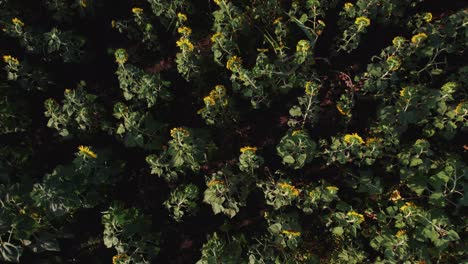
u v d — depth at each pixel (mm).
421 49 5742
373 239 4902
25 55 6484
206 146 5555
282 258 4992
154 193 5777
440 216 4715
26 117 5918
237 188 5391
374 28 6469
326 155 5617
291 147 4961
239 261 4848
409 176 5105
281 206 5184
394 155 5418
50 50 5820
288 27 6426
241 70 5215
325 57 6352
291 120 5602
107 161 5699
